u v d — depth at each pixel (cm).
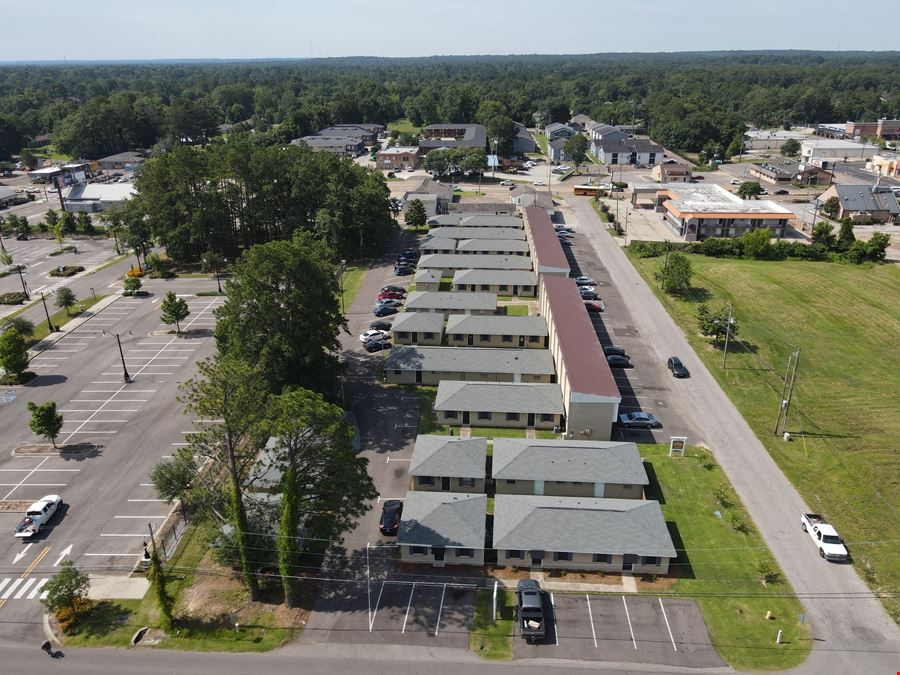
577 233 14638
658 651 4422
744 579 5047
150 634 4600
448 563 5228
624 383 7988
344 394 7731
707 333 8944
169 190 12312
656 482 6141
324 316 7275
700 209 14188
